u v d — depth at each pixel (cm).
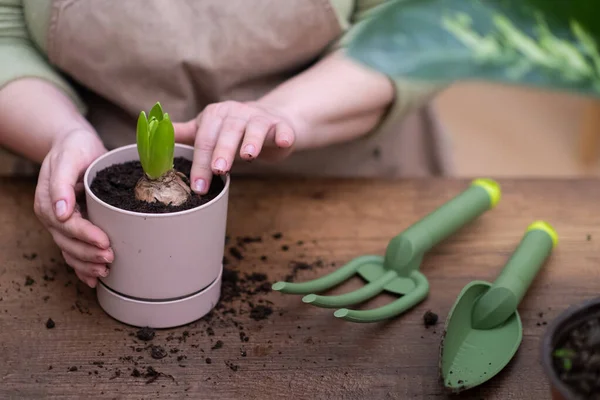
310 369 93
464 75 68
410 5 69
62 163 97
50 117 107
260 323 98
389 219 112
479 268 106
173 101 114
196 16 111
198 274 95
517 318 97
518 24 69
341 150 125
